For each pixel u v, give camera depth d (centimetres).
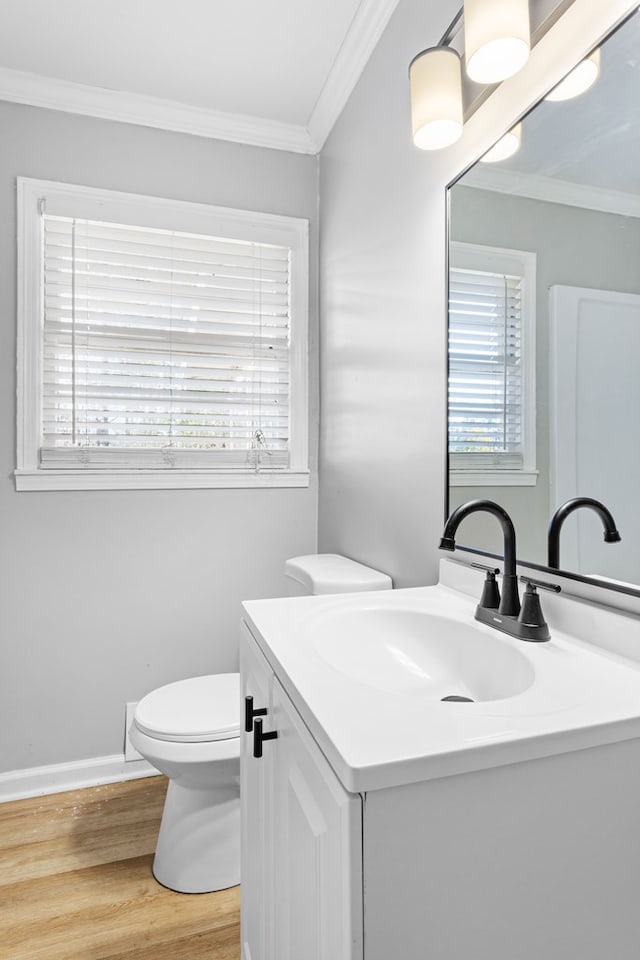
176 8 168
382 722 64
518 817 61
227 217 224
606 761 65
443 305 137
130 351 216
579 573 93
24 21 172
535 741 61
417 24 150
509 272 110
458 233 129
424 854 58
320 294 233
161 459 218
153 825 183
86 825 183
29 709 203
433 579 142
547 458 100
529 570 105
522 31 92
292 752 77
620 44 84
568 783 63
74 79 198
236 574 227
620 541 84
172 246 220
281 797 83
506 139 111
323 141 228
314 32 178
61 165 204
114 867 163
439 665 106
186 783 155
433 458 141
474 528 123
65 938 138
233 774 152
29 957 133
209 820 157
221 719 155
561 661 82
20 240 199
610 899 66
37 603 204
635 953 67
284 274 235
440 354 138
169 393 220
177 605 220
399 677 105
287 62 192
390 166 166
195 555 222
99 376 212
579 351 92
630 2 83
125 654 213
